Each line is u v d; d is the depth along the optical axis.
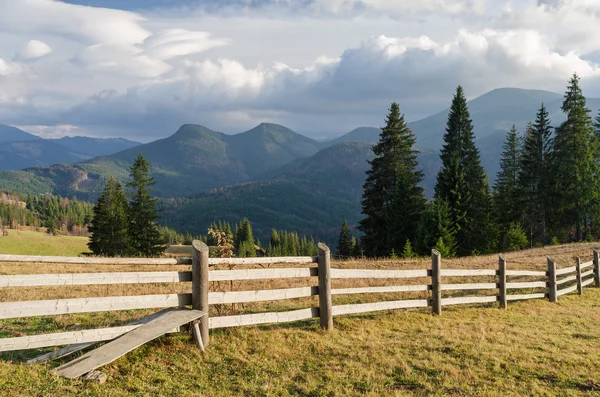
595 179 43.03
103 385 5.82
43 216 152.25
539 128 49.22
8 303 5.86
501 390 6.59
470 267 21.03
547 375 7.29
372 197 44.12
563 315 12.31
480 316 11.38
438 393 6.38
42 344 6.09
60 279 6.27
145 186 51.72
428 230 38.31
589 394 6.59
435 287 11.22
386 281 16.08
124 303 6.79
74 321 8.76
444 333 9.42
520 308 12.91
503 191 58.50
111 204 53.16
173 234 135.62
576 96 43.28
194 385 6.22
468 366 7.50
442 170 47.94
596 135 46.91
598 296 15.93
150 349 7.12
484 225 45.25
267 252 105.50
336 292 9.38
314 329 9.03
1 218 131.50
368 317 10.48
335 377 6.77
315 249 115.50
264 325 9.04
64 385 5.62
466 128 50.19
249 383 6.38
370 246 44.31
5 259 5.95
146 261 7.05
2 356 6.48
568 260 24.03
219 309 9.45
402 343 8.58
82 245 113.94
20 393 5.30
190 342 7.47
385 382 6.74
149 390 5.89
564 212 45.75
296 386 6.41
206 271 7.46
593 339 9.80
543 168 47.47
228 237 18.59
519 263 22.95
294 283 14.66
